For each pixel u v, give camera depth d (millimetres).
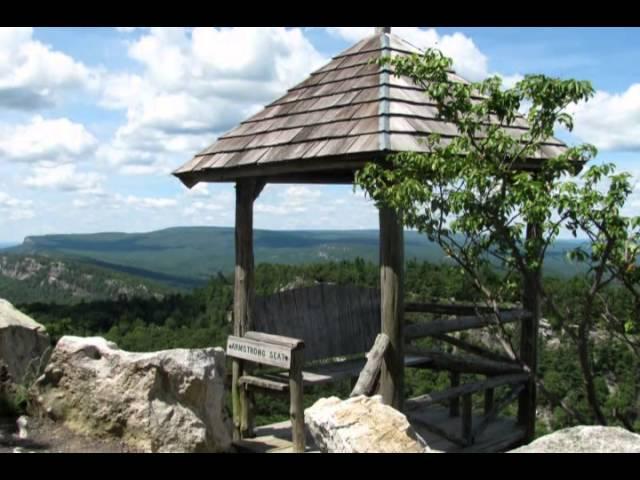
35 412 6293
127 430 5793
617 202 4957
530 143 5660
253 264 7488
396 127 5977
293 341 6488
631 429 6637
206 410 5973
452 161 5258
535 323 8234
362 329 8266
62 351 6238
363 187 5652
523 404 8336
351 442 4609
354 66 7371
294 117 7172
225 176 7191
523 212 5121
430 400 6762
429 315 12461
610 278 5371
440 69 5727
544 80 5340
